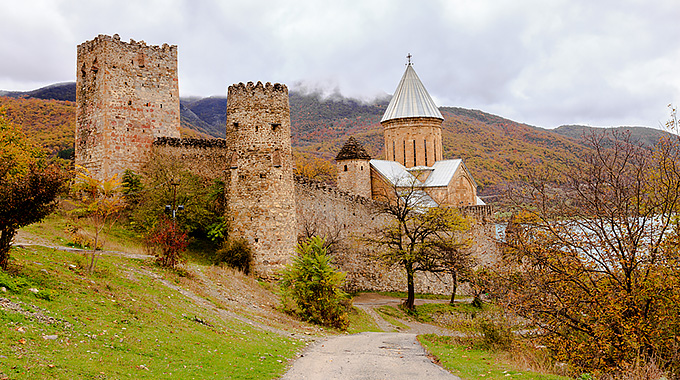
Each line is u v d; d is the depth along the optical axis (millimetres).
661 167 15250
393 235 39062
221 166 39188
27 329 10180
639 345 13844
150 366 10406
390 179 50906
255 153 30609
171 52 40375
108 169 36531
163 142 38469
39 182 14242
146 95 38812
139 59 38719
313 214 37344
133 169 37688
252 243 29984
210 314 17453
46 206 14922
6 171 14602
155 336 12641
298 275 23734
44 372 8422
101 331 11695
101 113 36938
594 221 15820
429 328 29859
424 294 45094
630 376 12820
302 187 36438
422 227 39531
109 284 16344
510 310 16219
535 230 16844
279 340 16406
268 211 30203
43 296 12609
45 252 18125
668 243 14719
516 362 14625
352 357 14695
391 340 19703
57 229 26641
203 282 23000
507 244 17438
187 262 26781
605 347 14414
